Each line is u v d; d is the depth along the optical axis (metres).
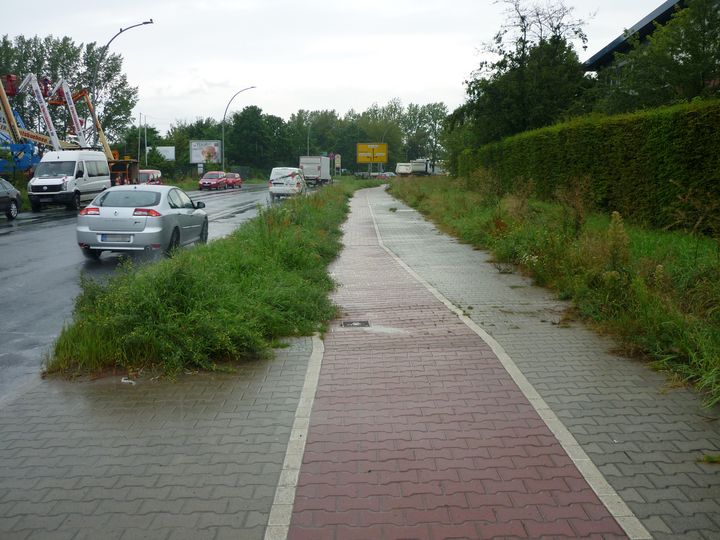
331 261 12.93
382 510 3.29
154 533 3.12
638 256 8.57
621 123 14.30
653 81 19.41
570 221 11.23
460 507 3.30
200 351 5.75
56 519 3.27
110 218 12.16
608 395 4.89
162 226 12.32
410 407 4.71
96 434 4.34
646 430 4.23
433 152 128.00
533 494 3.42
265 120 98.06
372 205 32.00
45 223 21.67
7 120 31.50
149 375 5.57
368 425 4.39
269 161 98.38
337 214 22.75
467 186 32.31
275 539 3.05
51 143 32.97
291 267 10.34
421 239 16.84
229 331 5.92
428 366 5.68
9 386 5.62
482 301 8.54
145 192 12.88
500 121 30.77
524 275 10.66
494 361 5.79
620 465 3.74
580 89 30.22
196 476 3.71
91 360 5.69
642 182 13.36
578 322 7.20
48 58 74.88
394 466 3.77
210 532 3.12
